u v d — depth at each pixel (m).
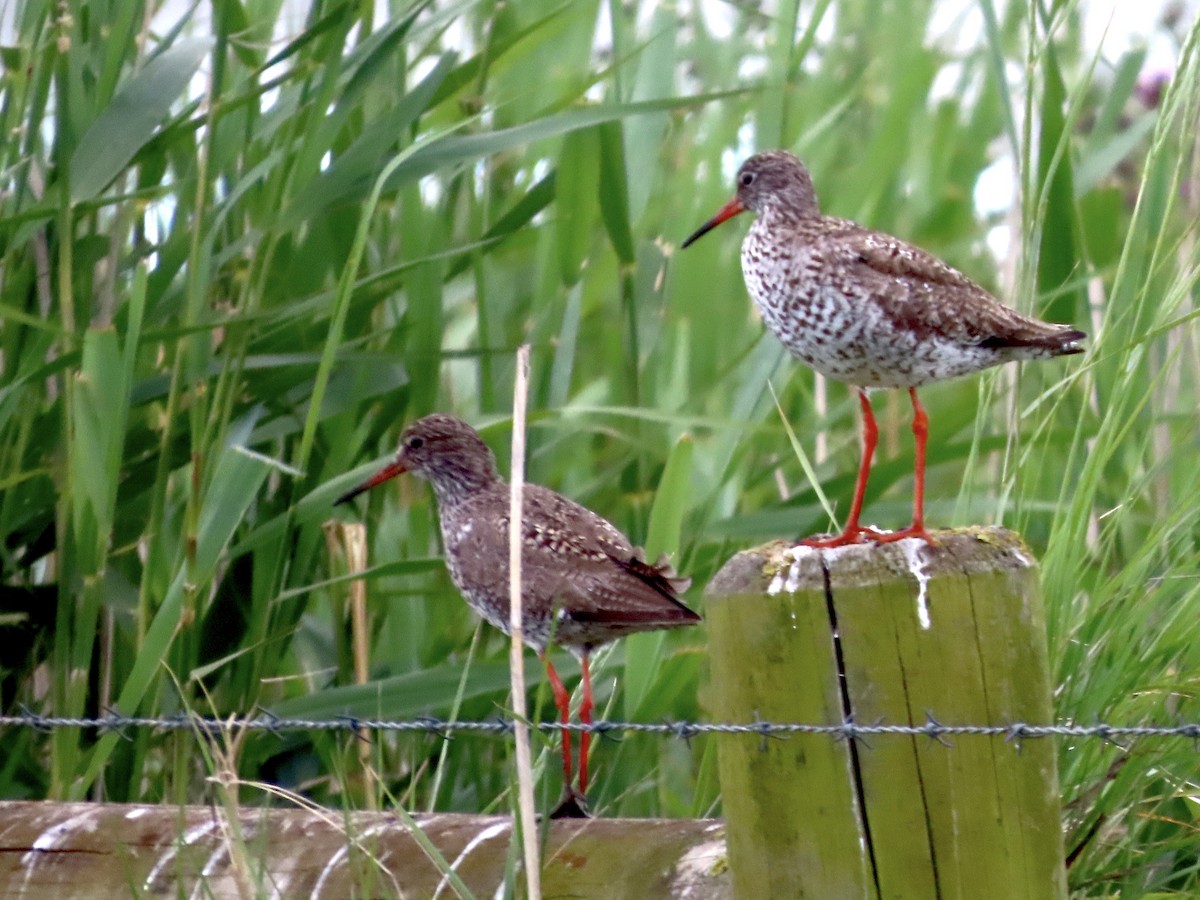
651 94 10.49
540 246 10.62
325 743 8.66
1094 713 6.79
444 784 9.09
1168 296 7.16
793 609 4.92
